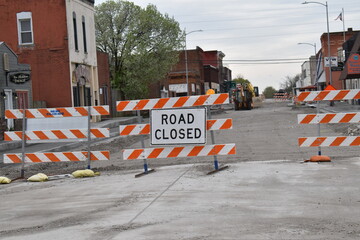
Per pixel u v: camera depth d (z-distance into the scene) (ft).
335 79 284.61
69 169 52.34
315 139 45.24
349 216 25.04
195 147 42.86
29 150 76.13
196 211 27.43
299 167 42.14
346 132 75.05
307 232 22.30
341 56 253.85
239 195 31.48
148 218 26.30
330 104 200.23
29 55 137.49
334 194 30.55
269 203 28.78
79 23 145.59
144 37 186.09
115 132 108.99
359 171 38.58
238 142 70.95
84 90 148.97
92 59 155.43
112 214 27.89
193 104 42.60
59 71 136.98
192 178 39.22
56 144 85.35
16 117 47.93
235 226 23.79
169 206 29.07
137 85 185.68
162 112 42.93
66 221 27.07
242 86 230.48
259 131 89.76
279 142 67.82
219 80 445.37
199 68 342.23
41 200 34.42
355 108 158.20
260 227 23.44
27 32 137.90
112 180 41.42
